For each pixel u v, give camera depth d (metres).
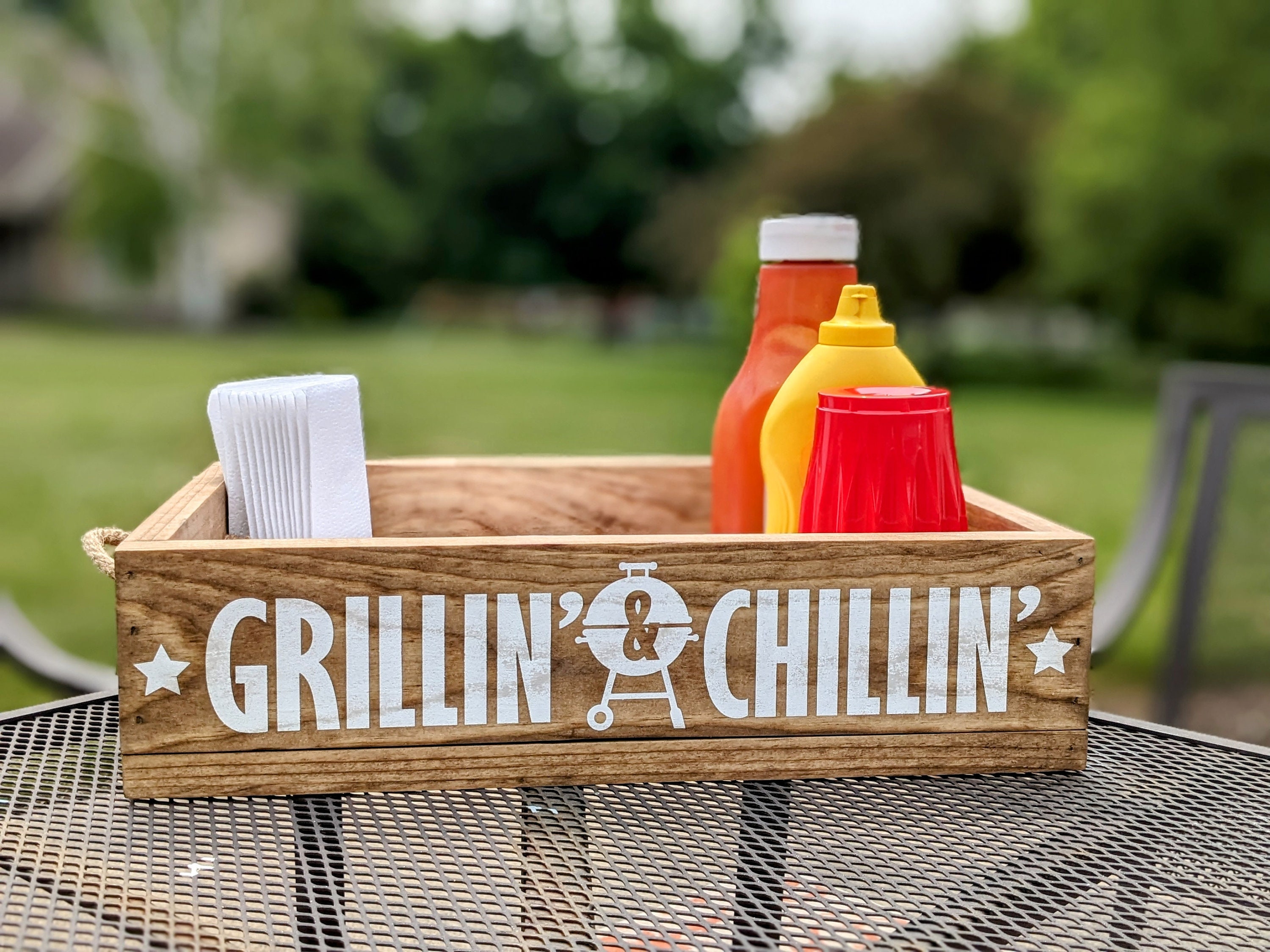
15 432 8.05
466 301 25.34
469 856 0.49
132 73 18.17
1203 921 0.46
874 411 0.60
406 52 25.20
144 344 17.45
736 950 0.43
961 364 14.69
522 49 25.66
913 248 14.06
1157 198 11.70
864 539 0.57
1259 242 11.56
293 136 19.47
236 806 0.54
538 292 26.16
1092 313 14.02
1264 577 1.34
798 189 14.33
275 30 17.69
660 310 22.81
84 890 0.46
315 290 24.14
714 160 26.16
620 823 0.52
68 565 4.27
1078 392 12.92
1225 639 1.35
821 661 0.57
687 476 0.83
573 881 0.47
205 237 20.27
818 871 0.49
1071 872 0.49
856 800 0.56
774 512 0.68
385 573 0.54
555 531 0.82
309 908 0.45
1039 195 13.22
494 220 26.36
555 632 0.55
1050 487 6.35
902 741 0.58
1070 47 14.45
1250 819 0.54
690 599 0.56
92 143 18.67
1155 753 0.63
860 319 0.66
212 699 0.54
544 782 0.56
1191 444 1.36
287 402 0.63
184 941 0.43
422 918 0.45
